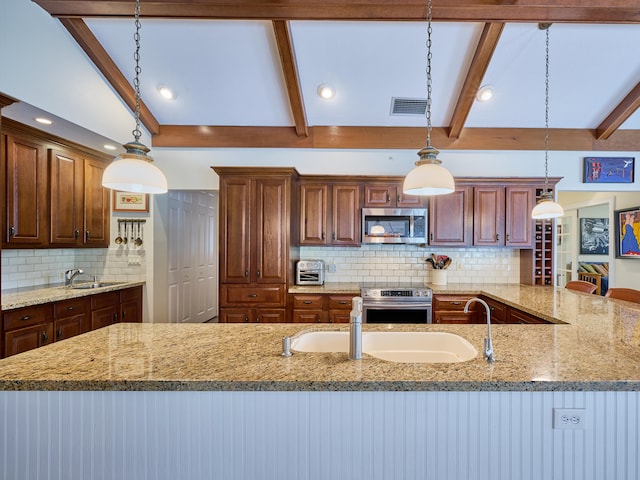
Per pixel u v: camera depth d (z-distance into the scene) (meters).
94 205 3.53
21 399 1.16
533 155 3.87
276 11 2.33
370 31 2.64
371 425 1.19
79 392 1.17
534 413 1.19
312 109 3.56
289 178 3.47
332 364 1.28
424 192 1.95
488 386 1.14
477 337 1.65
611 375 1.18
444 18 2.36
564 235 6.15
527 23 2.54
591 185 3.85
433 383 1.14
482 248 4.06
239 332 1.73
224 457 1.19
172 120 3.77
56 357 1.34
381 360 1.33
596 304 2.58
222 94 3.34
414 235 3.72
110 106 3.13
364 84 3.19
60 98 2.59
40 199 2.92
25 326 2.45
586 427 1.18
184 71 3.06
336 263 4.10
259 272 3.47
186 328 1.80
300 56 2.88
